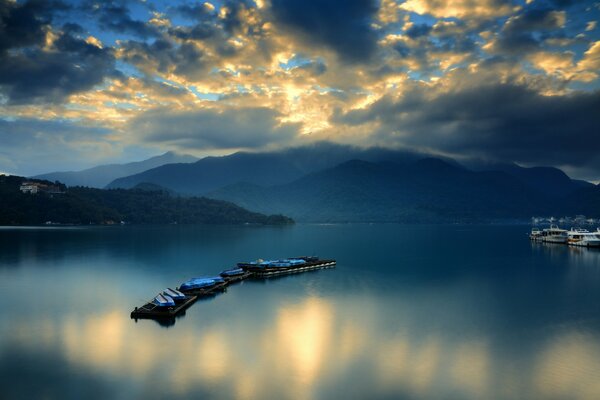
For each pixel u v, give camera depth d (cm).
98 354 5738
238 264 13275
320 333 6675
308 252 19362
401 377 5088
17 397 4584
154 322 7238
